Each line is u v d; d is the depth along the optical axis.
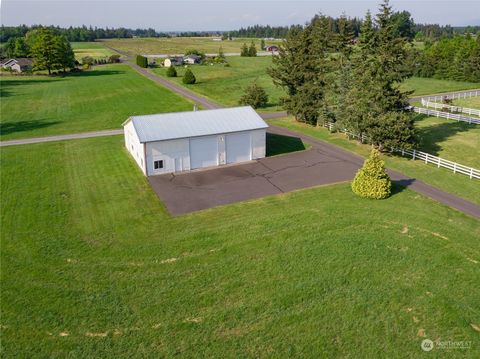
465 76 88.56
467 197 26.11
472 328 15.04
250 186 28.44
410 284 17.39
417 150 37.19
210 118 33.78
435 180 29.20
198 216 23.73
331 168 32.00
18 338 14.52
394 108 34.81
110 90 72.62
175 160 31.33
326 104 44.41
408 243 20.48
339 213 23.80
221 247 20.23
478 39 90.44
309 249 19.98
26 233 21.70
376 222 22.69
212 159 32.81
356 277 17.86
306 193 26.94
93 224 22.78
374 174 25.55
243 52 132.12
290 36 47.38
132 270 18.36
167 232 21.78
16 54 126.31
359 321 15.35
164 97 66.00
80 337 14.57
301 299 16.50
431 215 23.47
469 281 17.52
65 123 48.91
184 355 13.84
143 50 169.00
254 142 34.03
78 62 112.75
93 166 32.84
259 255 19.52
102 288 17.12
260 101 58.44
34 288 17.14
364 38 45.00
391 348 14.17
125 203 25.64
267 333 14.79
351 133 39.44
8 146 38.91
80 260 19.17
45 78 90.31
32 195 26.83
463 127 46.69
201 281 17.59
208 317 15.53
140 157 31.56
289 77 46.47
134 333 14.77
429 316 15.59
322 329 14.98
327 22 59.97
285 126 46.41
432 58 94.69
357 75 37.41
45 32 95.38
